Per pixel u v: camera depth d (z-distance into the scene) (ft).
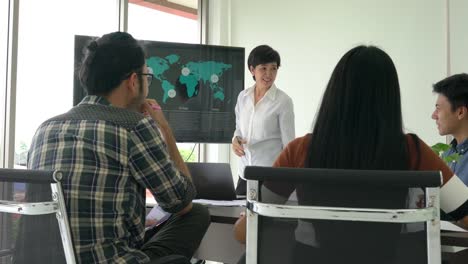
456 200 3.65
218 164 7.24
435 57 12.44
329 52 14.34
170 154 5.37
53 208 3.81
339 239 3.32
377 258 3.27
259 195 3.35
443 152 7.20
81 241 4.30
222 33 16.17
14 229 4.17
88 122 4.54
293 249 3.41
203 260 7.65
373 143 3.58
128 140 4.52
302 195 3.27
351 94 3.65
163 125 5.46
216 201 7.07
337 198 3.22
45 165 4.50
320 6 14.49
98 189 4.39
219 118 13.39
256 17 15.78
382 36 13.38
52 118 4.81
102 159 4.42
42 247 4.06
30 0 11.34
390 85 3.67
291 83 15.08
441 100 7.24
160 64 12.69
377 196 3.16
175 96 12.86
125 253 4.48
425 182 2.99
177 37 15.90
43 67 11.60
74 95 10.73
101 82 4.74
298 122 14.92
